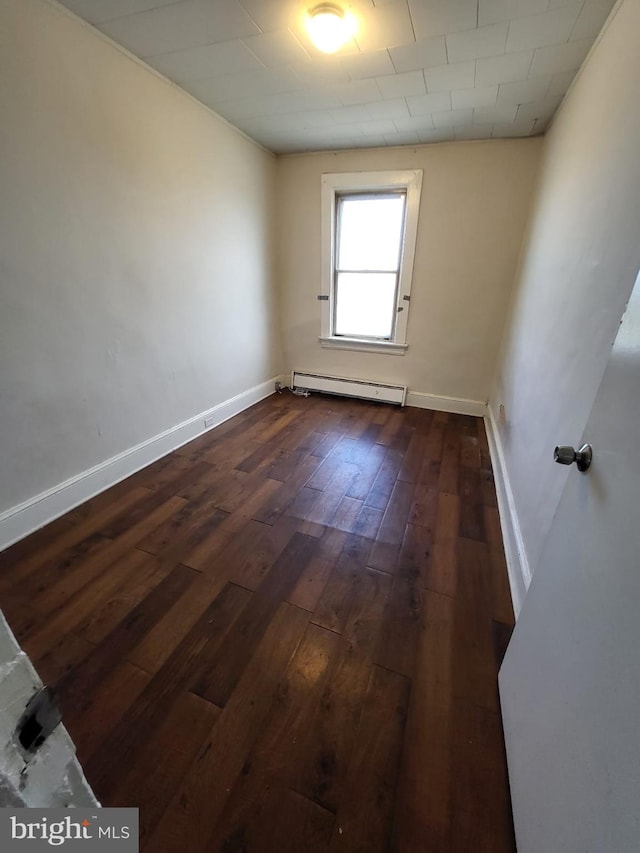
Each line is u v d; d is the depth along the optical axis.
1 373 1.59
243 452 2.70
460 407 3.53
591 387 1.13
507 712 1.03
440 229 3.11
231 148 2.72
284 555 1.73
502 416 2.64
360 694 1.16
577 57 1.70
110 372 2.10
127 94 1.89
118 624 1.36
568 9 1.42
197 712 1.10
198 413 2.90
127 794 0.92
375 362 3.72
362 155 3.10
